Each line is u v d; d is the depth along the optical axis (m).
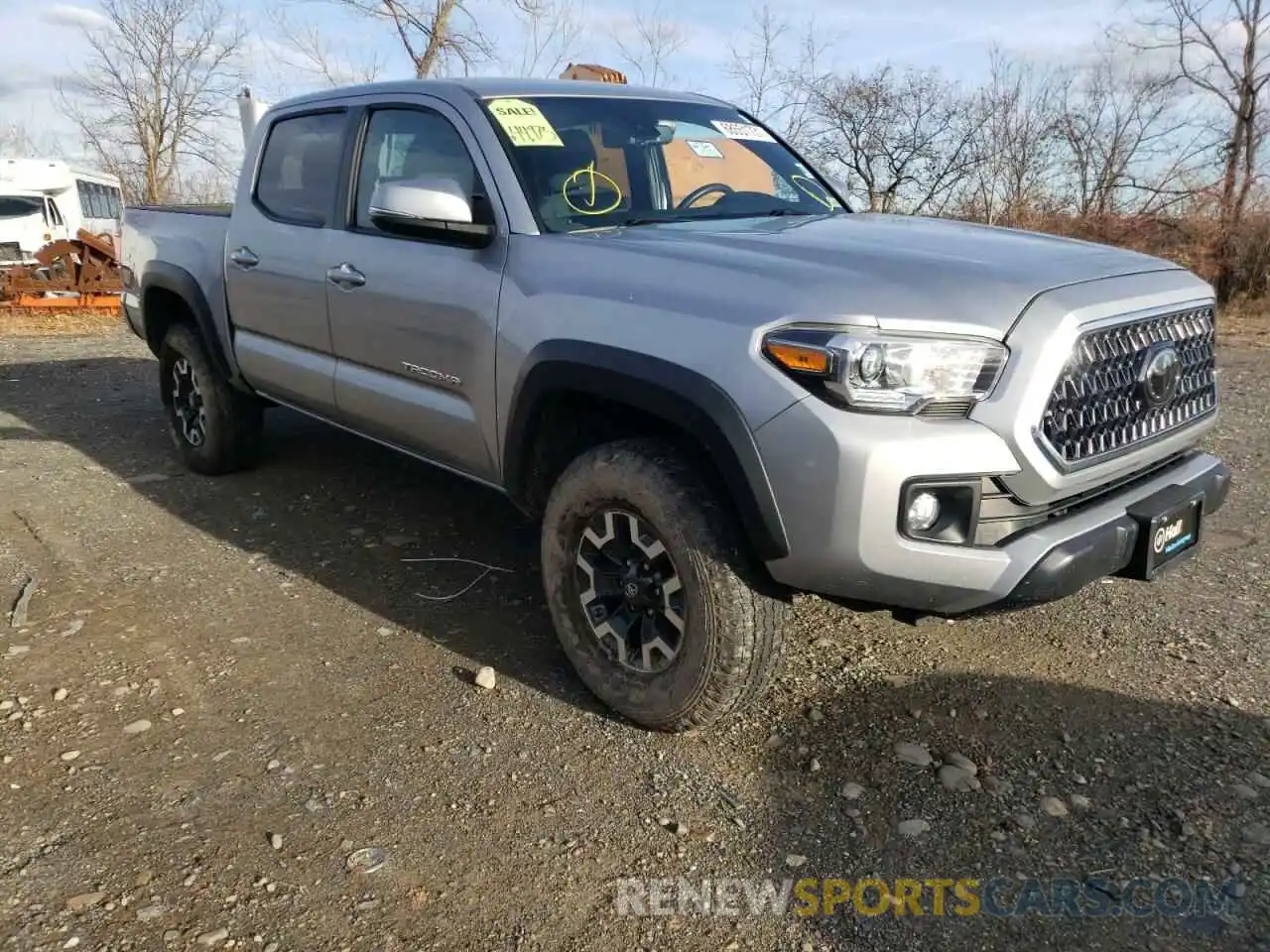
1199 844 2.45
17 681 3.21
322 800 2.63
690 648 2.74
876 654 3.40
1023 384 2.38
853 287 2.47
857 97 15.74
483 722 3.01
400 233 3.43
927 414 2.39
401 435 3.84
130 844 2.45
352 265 3.83
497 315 3.18
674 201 3.57
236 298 4.66
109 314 14.12
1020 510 2.48
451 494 5.14
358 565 4.21
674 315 2.65
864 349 2.33
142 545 4.41
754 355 2.47
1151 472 2.89
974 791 2.66
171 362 5.47
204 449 5.30
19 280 13.93
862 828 2.53
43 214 18.89
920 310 2.40
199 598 3.87
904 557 2.38
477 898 2.29
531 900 2.29
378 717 3.04
